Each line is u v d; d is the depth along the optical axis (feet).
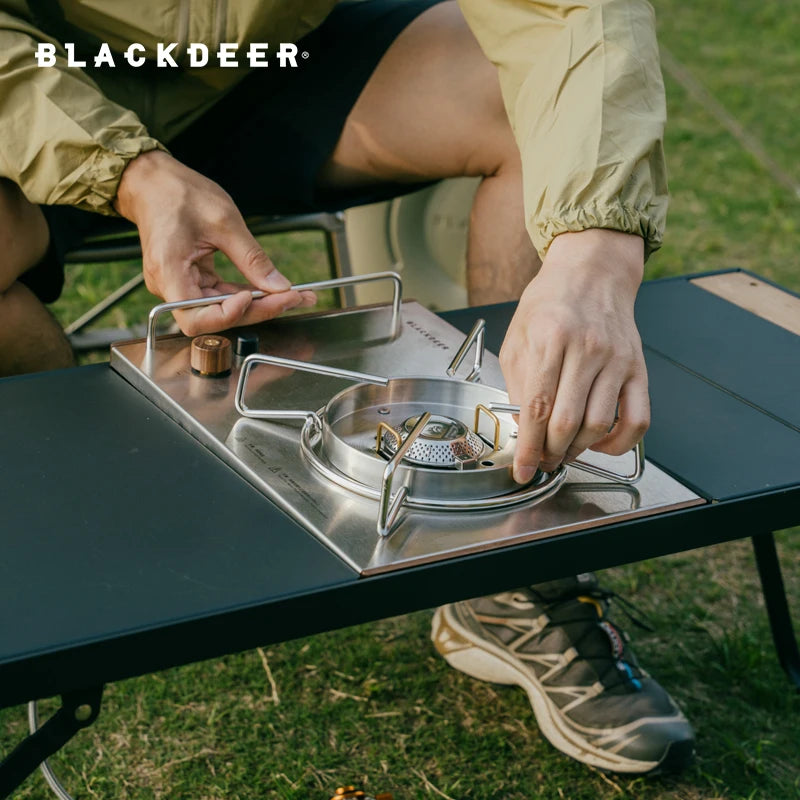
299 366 2.97
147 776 3.97
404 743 4.19
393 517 2.45
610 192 3.04
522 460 2.57
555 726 4.13
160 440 2.91
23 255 4.00
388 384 3.05
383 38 4.88
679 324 3.89
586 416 2.58
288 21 4.51
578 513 2.59
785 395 3.35
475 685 4.54
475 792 3.95
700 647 4.82
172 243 3.43
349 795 3.61
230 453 2.79
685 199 10.98
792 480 2.82
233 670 4.55
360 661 4.65
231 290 3.53
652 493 2.70
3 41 3.62
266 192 4.98
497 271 4.58
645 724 3.97
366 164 4.96
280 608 2.23
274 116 4.97
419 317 3.85
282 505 2.58
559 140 3.21
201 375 3.23
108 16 4.30
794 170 11.97
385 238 5.97
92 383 3.26
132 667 2.13
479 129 4.64
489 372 3.41
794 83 15.48
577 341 2.62
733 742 4.21
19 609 2.17
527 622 4.26
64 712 2.24
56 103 3.56
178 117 4.77
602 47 3.33
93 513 2.53
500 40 3.67
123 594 2.23
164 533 2.46
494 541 2.44
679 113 13.89
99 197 3.60
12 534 2.43
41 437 2.88
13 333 4.04
